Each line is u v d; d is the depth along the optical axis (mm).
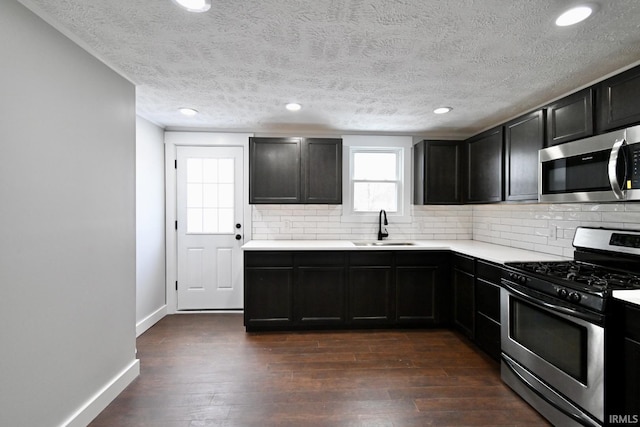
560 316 1730
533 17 1436
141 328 3043
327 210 3711
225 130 3590
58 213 1592
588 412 1561
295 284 3076
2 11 1304
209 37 1639
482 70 2008
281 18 1460
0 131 1304
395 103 2660
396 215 3764
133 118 2244
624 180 1620
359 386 2148
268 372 2326
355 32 1577
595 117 1854
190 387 2133
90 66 1808
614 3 1324
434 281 3164
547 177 2152
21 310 1396
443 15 1429
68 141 1652
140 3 1359
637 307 1379
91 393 1824
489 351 2494
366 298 3121
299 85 2281
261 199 3320
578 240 2252
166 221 3568
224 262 3658
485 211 3537
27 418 1429
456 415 1856
